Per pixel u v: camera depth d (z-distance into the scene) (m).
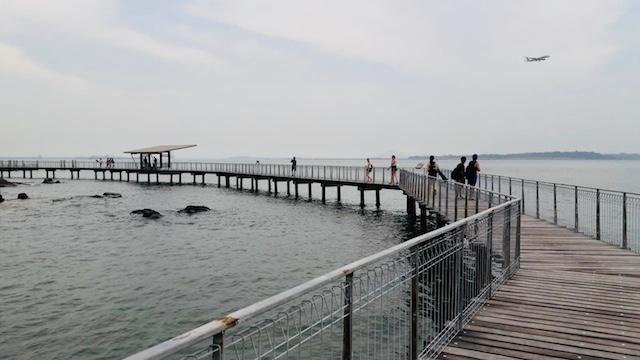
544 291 8.03
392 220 33.78
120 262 20.02
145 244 23.98
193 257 20.98
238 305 14.32
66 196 50.31
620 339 5.88
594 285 8.44
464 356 5.38
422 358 5.11
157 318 13.18
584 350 5.54
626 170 178.50
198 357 2.30
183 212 36.59
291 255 21.48
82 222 31.33
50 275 17.83
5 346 11.35
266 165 57.75
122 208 39.53
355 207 42.97
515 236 9.63
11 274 17.95
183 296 15.18
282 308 9.96
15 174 125.00
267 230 28.70
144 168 73.31
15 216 34.19
